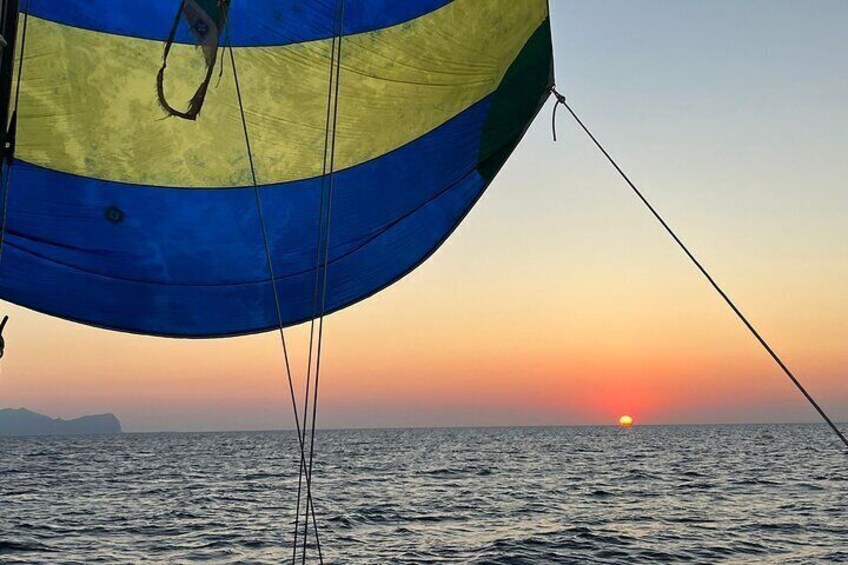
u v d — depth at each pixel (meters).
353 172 4.64
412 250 4.70
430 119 4.59
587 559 21.61
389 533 26.88
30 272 4.34
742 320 3.47
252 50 4.57
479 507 34.72
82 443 184.75
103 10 4.43
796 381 3.33
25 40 4.34
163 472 63.25
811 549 22.97
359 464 71.62
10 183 4.33
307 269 4.60
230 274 4.58
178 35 4.51
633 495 39.66
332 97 4.60
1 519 31.52
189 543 25.17
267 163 4.61
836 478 48.59
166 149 4.54
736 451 92.12
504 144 4.54
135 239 4.50
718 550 22.91
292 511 33.59
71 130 4.42
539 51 4.34
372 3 4.49
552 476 53.97
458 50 4.47
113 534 27.22
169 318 4.53
